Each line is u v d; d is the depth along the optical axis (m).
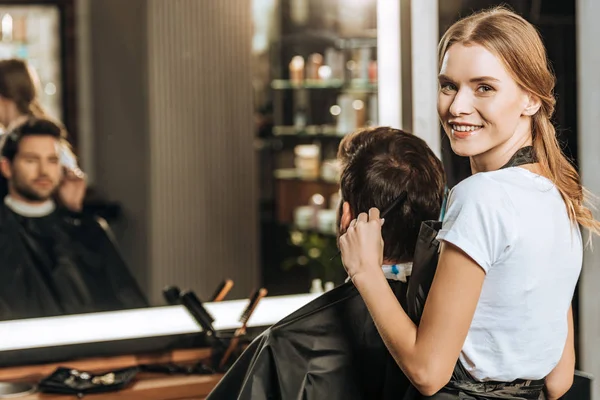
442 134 2.63
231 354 2.39
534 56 1.50
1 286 3.54
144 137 4.93
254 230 5.06
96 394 2.19
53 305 3.60
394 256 1.73
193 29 4.85
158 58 4.82
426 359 1.45
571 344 1.72
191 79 4.87
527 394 1.59
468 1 2.62
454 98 1.53
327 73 5.66
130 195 5.16
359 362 1.65
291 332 1.65
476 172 1.62
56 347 2.32
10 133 3.63
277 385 1.62
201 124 4.91
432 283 1.50
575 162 2.66
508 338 1.52
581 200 1.64
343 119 5.56
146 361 2.39
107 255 3.77
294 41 6.01
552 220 1.52
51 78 5.75
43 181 3.64
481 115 1.50
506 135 1.52
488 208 1.46
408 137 1.78
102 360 2.36
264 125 5.98
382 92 2.74
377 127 1.82
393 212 1.71
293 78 5.75
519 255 1.47
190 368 2.33
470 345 1.53
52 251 3.66
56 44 5.73
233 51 4.93
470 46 1.50
